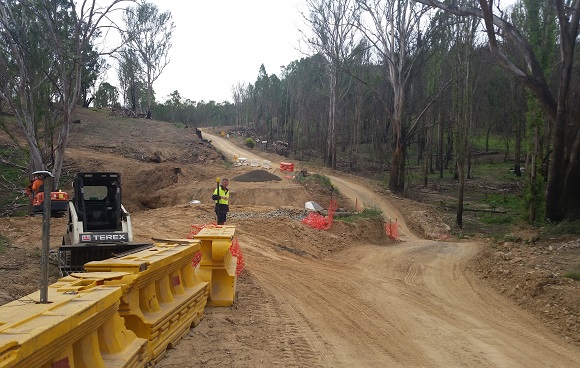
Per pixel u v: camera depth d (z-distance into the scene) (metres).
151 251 7.46
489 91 66.19
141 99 103.19
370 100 70.81
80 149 48.78
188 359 6.50
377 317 9.49
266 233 20.17
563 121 22.16
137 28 72.81
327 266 15.88
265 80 111.94
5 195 33.69
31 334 3.17
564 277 11.29
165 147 56.53
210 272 9.65
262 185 39.34
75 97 25.80
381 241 25.28
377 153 78.75
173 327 6.95
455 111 36.50
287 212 26.98
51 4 23.69
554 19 26.39
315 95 80.44
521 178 57.28
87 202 12.38
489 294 12.14
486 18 21.06
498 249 17.03
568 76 21.86
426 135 69.50
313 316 9.35
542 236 18.28
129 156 50.38
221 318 8.74
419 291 12.33
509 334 8.59
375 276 14.37
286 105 99.25
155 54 83.00
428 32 43.81
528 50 22.50
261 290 11.49
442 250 20.66
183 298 7.52
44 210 4.20
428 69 50.81
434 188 56.72
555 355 7.49
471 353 7.43
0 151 37.41
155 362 6.14
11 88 27.58
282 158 68.81
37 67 26.47
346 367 6.66
